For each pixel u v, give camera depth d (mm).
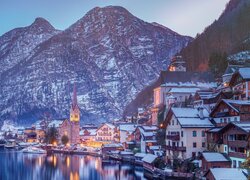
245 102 106312
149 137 166500
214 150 103062
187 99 177625
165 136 138000
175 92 196250
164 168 110062
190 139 113750
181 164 105875
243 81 128500
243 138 91812
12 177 130500
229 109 107312
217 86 189750
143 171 130625
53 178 126188
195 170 99312
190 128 114000
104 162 175250
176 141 120562
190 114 119250
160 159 117938
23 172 144250
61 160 194125
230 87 140000
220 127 107438
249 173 66875
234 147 94188
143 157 137375
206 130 111062
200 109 119688
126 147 197375
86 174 133125
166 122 127812
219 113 112500
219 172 74438
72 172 140625
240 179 71938
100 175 128750
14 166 166500
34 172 143750
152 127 177875
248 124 93750
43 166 165125
